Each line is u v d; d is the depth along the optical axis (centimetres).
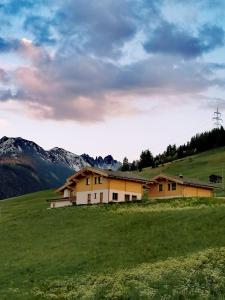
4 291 4606
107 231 6881
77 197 11312
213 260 4606
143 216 7462
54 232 7331
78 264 5347
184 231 6216
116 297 3800
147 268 4719
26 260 5841
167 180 11731
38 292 4409
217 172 19312
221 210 6956
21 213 9506
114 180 10875
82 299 3938
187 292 3609
